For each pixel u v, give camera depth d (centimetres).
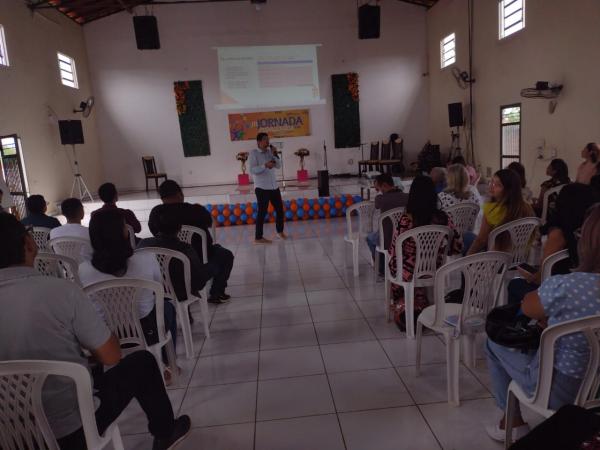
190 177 1060
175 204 339
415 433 194
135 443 201
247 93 1038
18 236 133
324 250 543
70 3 873
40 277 134
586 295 131
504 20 751
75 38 956
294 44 1033
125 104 1028
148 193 977
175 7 1004
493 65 786
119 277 214
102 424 148
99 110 1026
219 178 1065
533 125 683
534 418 198
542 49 645
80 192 882
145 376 173
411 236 265
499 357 168
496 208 276
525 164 712
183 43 1016
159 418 181
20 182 714
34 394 125
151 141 1044
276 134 1057
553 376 141
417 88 1072
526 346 157
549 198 422
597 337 128
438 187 416
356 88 1052
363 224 431
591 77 552
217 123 1045
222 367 265
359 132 1071
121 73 1017
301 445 192
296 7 1023
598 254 132
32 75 776
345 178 1033
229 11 1012
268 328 318
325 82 1050
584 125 571
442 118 1012
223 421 212
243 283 429
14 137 704
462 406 211
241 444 195
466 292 204
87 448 139
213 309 363
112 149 1041
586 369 134
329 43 1039
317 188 855
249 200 841
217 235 687
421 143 1092
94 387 155
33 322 130
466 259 201
